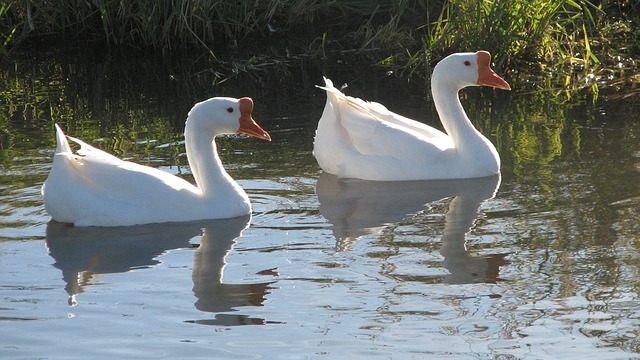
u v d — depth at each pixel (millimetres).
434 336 8852
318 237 11430
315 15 22203
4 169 13930
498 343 8688
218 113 12094
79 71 19875
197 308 9500
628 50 19797
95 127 16125
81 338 8898
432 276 10188
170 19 20750
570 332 8891
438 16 21484
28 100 17891
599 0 21875
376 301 9609
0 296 9789
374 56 20203
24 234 11492
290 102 17500
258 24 21906
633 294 9625
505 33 19156
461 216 12062
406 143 13750
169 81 19078
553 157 14242
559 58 19391
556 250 10805
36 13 21531
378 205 12602
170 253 10945
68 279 10203
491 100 17609
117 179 11891
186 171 13859
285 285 10023
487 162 13734
